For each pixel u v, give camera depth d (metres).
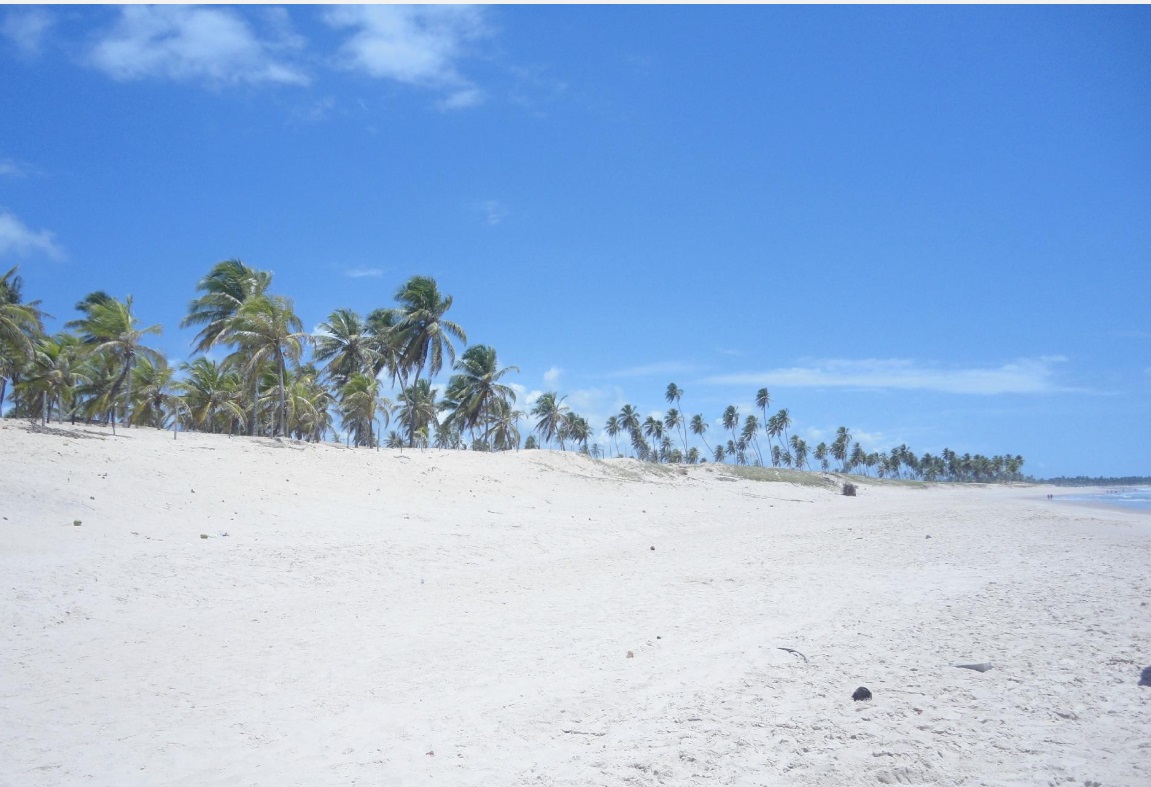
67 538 16.03
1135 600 11.08
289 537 18.69
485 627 11.58
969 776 5.61
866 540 20.36
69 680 9.04
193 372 50.00
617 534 24.23
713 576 15.56
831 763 5.95
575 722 7.30
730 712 7.32
